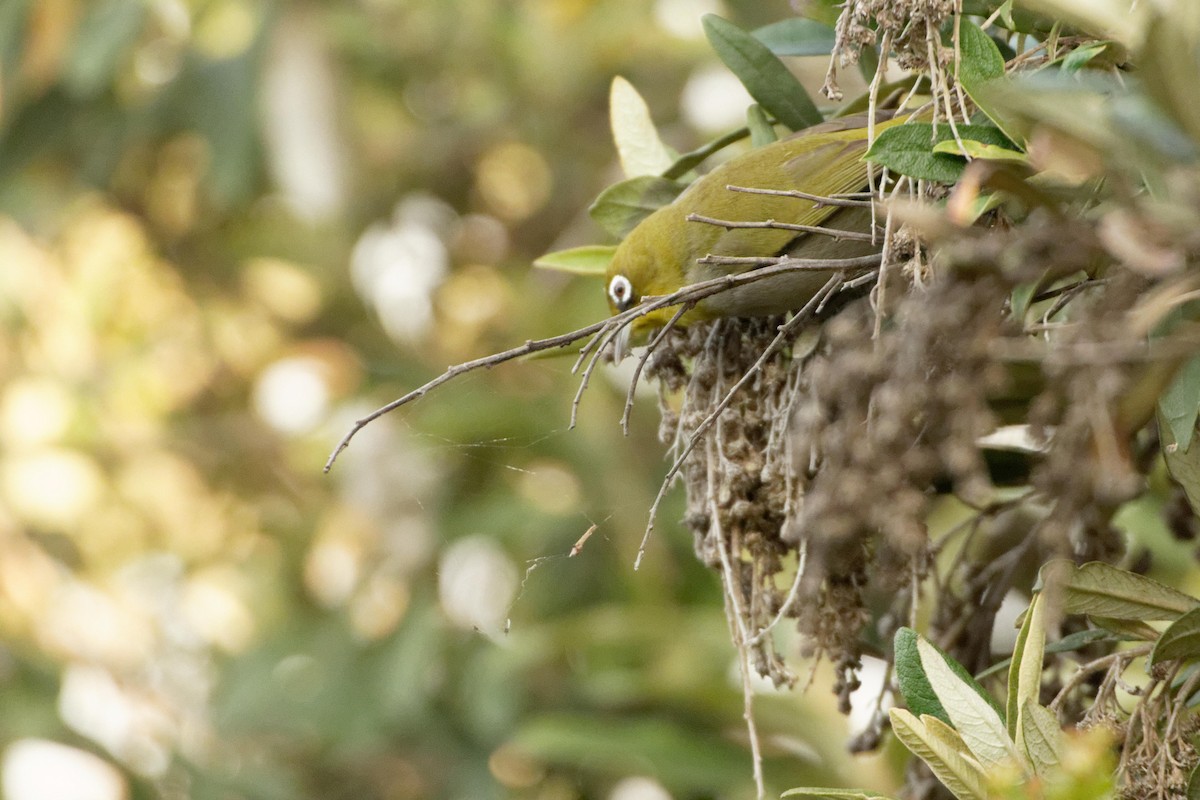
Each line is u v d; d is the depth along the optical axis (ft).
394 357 46.42
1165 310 9.67
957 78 12.71
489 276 48.01
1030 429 10.25
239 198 45.34
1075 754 10.85
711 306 15.35
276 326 47.73
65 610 42.75
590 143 49.39
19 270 44.55
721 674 31.65
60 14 43.34
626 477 36.58
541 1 46.68
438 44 47.42
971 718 12.35
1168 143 9.82
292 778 39.70
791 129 17.80
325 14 46.34
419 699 37.81
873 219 13.57
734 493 14.76
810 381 14.32
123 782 39.06
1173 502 16.19
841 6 14.90
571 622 33.94
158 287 47.14
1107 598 12.68
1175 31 9.52
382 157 49.62
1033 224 10.98
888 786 26.12
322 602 43.57
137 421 44.68
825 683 27.17
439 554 39.63
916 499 10.59
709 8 45.80
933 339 10.56
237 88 45.27
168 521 44.60
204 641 43.80
